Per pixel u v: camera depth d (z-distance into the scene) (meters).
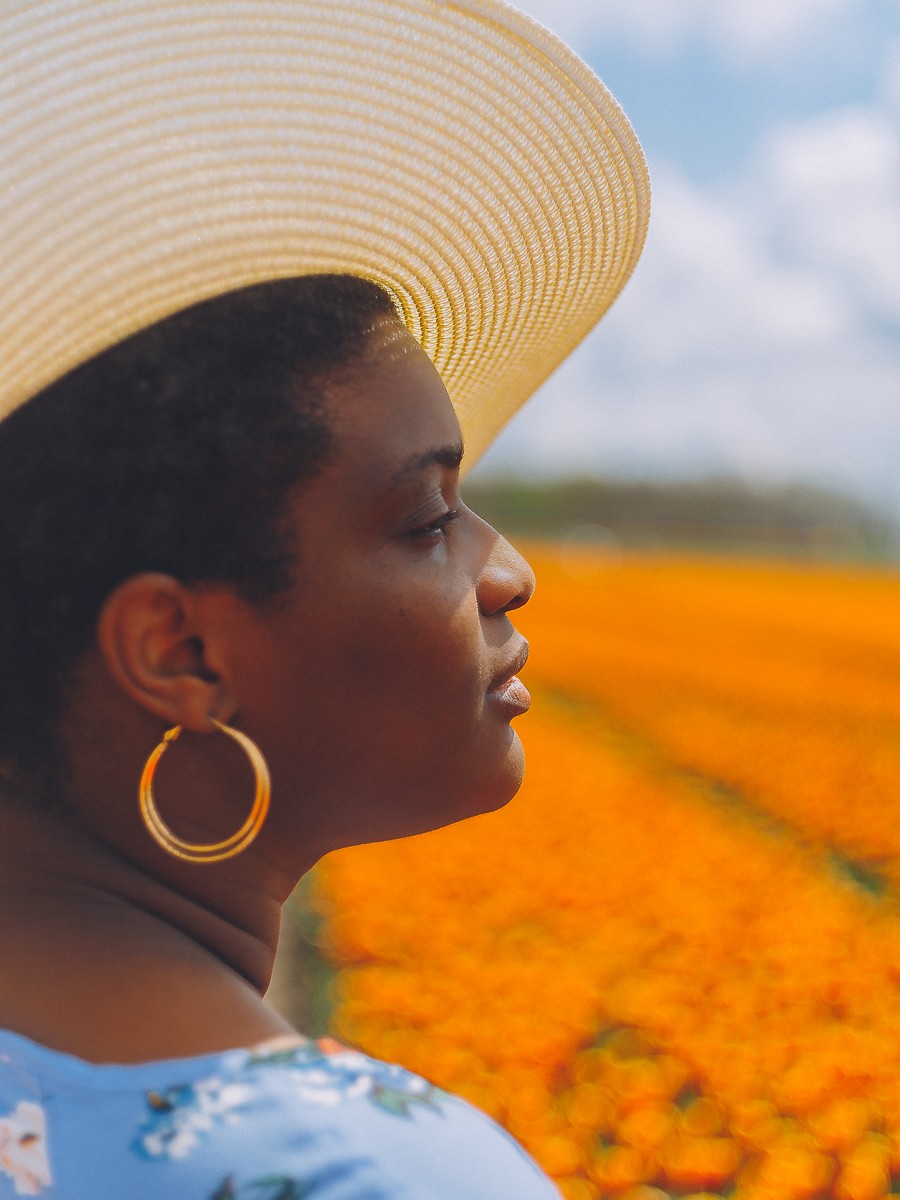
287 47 0.78
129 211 0.72
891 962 4.40
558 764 9.20
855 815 7.31
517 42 0.88
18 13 0.72
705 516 80.19
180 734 0.78
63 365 0.73
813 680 14.76
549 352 1.20
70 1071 0.65
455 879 5.63
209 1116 0.62
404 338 0.82
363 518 0.77
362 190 0.85
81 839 0.80
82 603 0.74
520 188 0.95
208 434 0.73
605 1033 4.02
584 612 25.58
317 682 0.77
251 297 0.76
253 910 0.85
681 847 6.55
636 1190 2.98
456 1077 3.54
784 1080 3.52
